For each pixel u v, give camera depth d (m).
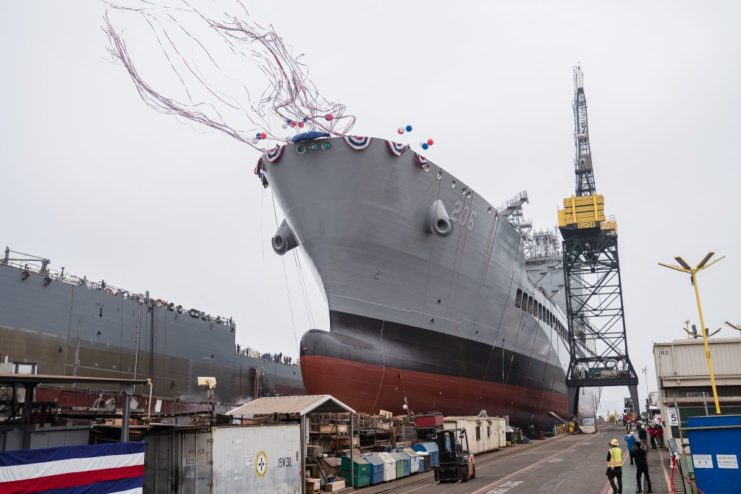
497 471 25.58
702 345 30.17
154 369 44.94
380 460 24.78
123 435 15.59
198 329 51.22
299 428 21.05
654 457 28.69
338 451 25.02
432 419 31.97
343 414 28.00
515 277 45.75
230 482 17.58
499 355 43.78
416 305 35.56
